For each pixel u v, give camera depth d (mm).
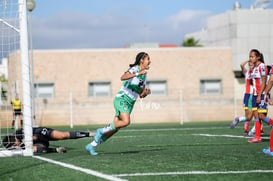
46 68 58562
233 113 56562
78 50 59094
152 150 15891
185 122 50000
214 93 60875
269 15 61875
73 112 55625
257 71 19047
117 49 59688
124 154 14523
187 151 15234
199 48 60938
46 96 58469
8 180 10031
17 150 14695
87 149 14484
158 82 60188
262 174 10398
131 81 14000
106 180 9719
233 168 11227
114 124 14250
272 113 39250
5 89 23141
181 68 60562
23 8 14539
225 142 19312
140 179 9812
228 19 63000
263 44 61781
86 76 59094
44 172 10914
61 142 20594
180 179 9820
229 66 61406
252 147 16641
